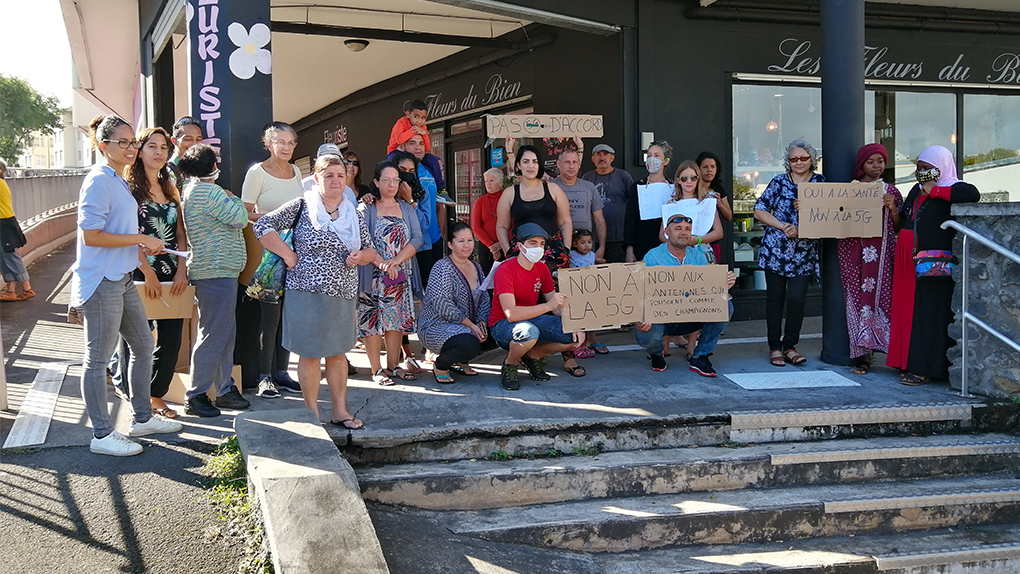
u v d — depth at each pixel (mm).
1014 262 4746
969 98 9094
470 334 5176
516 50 8711
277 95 12719
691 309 5258
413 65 10648
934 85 8859
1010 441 4664
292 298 4098
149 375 4219
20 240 9734
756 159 8188
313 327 4059
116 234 3873
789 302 5781
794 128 8328
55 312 9031
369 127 12391
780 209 5715
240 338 5105
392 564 3398
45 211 15203
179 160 4387
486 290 5523
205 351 4488
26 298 9992
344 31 7887
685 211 5660
